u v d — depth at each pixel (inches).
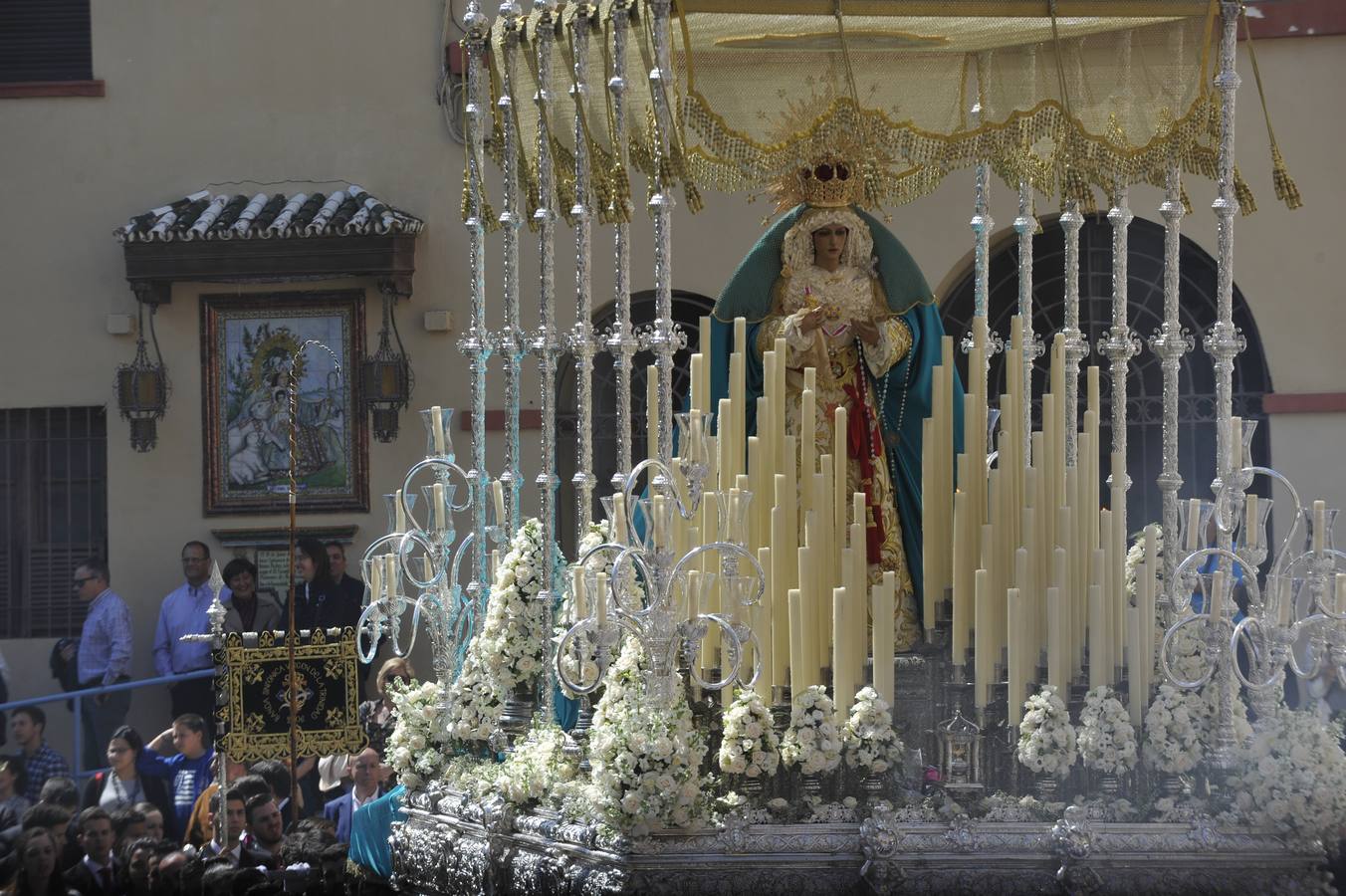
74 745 615.5
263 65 799.7
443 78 789.2
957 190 732.7
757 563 329.4
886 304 401.7
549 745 374.0
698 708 362.6
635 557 339.9
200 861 467.8
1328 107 729.0
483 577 433.4
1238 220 733.9
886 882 330.0
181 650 723.4
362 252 767.1
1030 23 358.3
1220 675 350.0
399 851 414.9
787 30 365.4
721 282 753.6
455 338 785.6
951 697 351.3
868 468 393.1
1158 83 361.7
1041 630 361.7
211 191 801.6
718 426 378.6
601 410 762.2
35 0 814.5
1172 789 348.5
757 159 355.3
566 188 411.5
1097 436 382.0
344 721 457.4
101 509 808.9
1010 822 337.7
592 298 751.7
